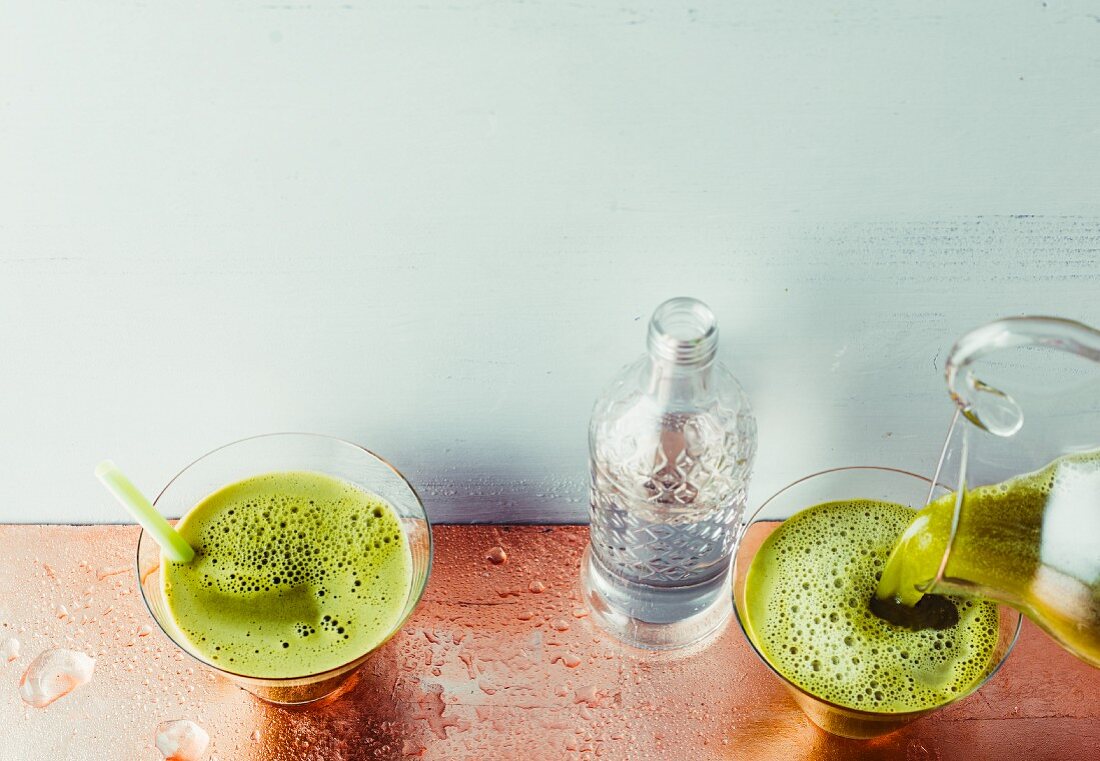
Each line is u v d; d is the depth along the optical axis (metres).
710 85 0.53
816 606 0.60
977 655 0.59
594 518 0.64
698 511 0.62
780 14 0.51
